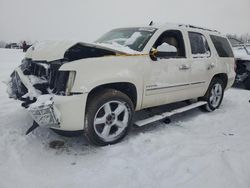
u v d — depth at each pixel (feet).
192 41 15.99
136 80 12.28
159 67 13.34
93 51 11.94
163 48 12.91
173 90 14.48
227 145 12.21
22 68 13.51
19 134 12.49
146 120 13.56
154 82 13.21
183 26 15.71
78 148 11.58
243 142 12.65
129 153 11.30
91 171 9.78
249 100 22.12
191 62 15.35
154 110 16.79
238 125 15.44
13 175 9.28
